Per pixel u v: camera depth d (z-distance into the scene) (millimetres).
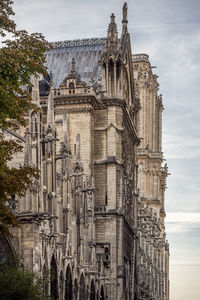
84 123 110562
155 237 165250
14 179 51438
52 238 77562
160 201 185875
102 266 104500
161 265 176375
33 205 70938
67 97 110625
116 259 108625
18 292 52438
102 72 115625
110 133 112812
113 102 113500
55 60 125375
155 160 173875
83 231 93188
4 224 51156
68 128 110562
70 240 84688
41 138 76250
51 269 76688
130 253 122688
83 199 94125
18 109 52719
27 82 55062
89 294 91188
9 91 52406
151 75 178875
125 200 117500
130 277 122750
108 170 111750
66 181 86250
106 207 110312
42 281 60125
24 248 69312
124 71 117562
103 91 114438
